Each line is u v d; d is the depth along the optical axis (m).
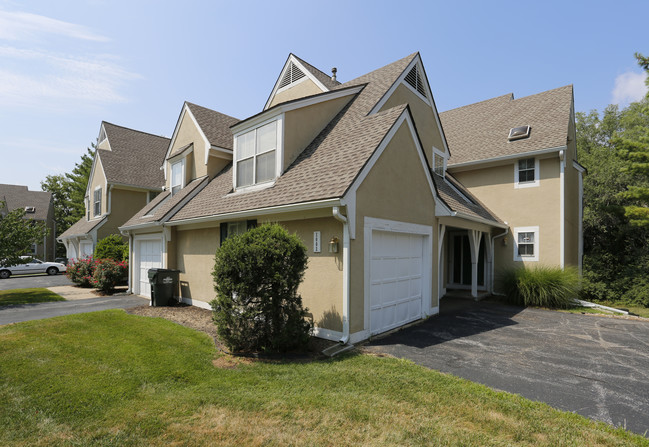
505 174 13.97
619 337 7.22
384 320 7.39
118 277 14.38
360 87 11.20
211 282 9.78
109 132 22.81
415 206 8.41
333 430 3.37
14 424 3.47
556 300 10.80
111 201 19.86
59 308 10.23
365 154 6.92
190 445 3.12
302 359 5.51
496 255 14.02
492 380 4.80
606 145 24.67
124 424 3.47
